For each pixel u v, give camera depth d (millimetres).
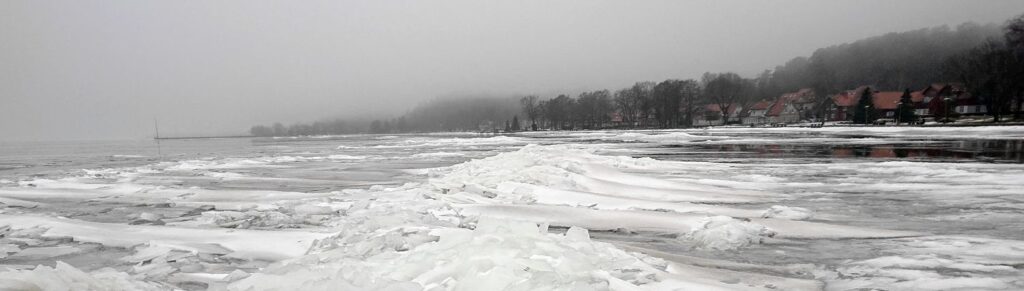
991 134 37312
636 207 9055
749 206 9258
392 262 4508
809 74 144375
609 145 35156
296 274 4172
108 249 6480
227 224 7949
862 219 7957
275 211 9008
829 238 6691
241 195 11508
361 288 3697
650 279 4457
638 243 6590
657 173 14609
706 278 4914
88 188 13352
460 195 10023
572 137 62375
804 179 12961
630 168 15641
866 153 21641
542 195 10000
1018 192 10047
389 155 29328
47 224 7824
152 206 10297
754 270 5320
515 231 5176
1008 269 5129
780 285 4809
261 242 6594
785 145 29766
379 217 7203
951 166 14500
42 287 3520
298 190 12875
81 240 6922
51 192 12609
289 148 48844
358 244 5637
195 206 10180
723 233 6645
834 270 5281
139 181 15523
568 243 4965
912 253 5848
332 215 8578
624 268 4641
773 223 7543
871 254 5859
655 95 107500
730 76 128375
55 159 32750
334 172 18078
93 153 43688
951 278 4883
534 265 4082
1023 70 56625
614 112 131875
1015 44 61969
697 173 14578
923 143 28438
